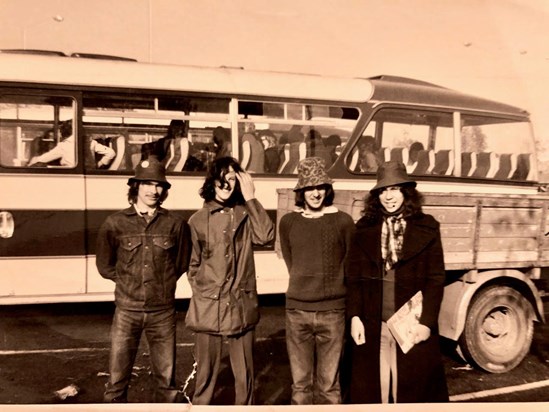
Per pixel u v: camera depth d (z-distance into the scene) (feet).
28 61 13.48
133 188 9.57
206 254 9.37
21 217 13.30
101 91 13.79
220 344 9.48
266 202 15.03
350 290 9.18
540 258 12.14
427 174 16.70
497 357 12.14
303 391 9.30
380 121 16.28
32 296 13.09
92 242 13.65
